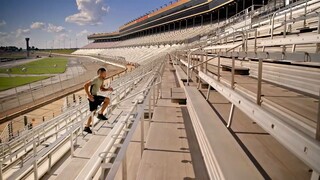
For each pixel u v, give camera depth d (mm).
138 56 62312
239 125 4012
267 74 5016
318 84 3164
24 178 5285
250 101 2764
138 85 10438
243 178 2105
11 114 18562
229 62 9086
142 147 3855
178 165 3467
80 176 2035
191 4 59094
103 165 2045
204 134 3273
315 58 1776
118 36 137125
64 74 53250
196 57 13586
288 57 2129
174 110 6621
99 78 5871
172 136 4625
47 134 9234
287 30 10141
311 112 2258
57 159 6031
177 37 59281
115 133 2852
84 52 161625
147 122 6062
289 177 2342
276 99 2945
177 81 12664
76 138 6738
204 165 3457
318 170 1405
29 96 24656
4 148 8141
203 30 49312
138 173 3258
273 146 3105
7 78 47000
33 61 107562
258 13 21797
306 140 1553
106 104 5988
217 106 5453
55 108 21578
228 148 2762
